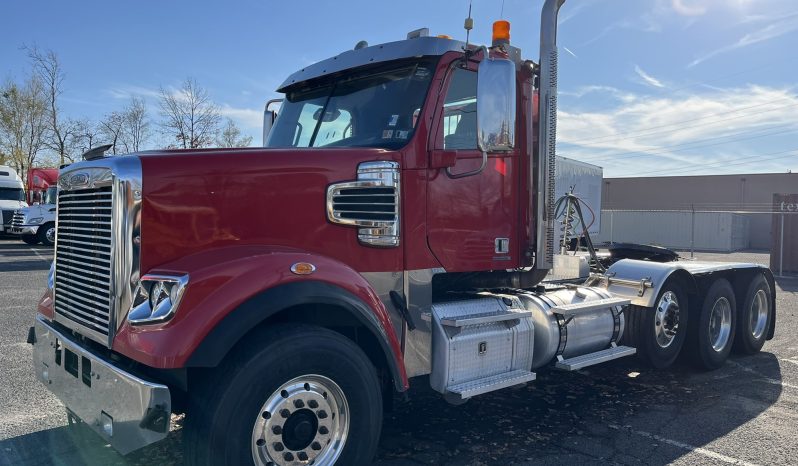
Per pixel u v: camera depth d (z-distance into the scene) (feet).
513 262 14.96
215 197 10.73
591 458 13.34
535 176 15.38
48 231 78.23
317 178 11.60
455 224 13.58
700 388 18.90
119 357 10.48
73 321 11.59
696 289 20.07
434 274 13.29
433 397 17.53
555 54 15.29
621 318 18.16
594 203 76.28
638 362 21.95
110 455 13.12
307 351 10.05
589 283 19.24
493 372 14.10
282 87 15.88
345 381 10.54
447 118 13.38
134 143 112.16
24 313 30.17
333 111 14.48
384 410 13.00
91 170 11.05
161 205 10.28
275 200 11.21
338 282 10.69
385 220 12.29
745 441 14.44
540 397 17.74
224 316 9.52
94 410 10.23
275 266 10.15
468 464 12.98
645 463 13.12
